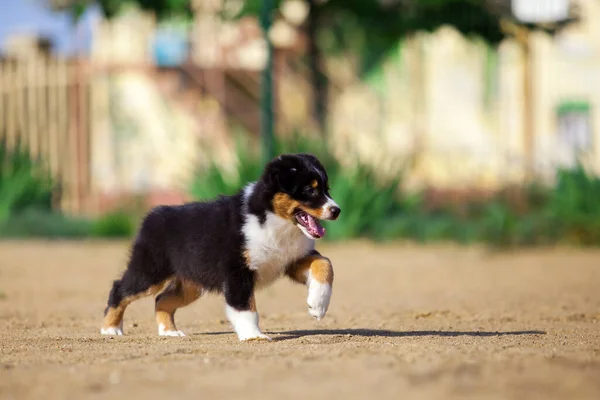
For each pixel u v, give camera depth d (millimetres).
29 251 17859
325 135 22188
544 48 26016
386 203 20062
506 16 21125
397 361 5871
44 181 23438
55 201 24062
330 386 5145
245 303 7672
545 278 13547
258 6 20719
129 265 8406
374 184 20031
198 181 19594
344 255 16797
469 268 14898
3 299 11555
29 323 9398
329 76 27766
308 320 9570
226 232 7730
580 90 26031
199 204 8188
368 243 18875
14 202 22625
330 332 8422
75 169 24703
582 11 25109
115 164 24922
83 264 15594
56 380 5469
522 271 14477
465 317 9727
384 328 8828
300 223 7641
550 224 18750
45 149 25203
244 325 7625
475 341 7363
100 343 7426
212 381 5332
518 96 26031
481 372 5441
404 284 12977
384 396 4902
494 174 25578
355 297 11625
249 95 26297
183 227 8047
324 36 27656
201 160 23656
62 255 17078
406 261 15883
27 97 25594
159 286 8305
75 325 9273
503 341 7395
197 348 6777
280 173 7586
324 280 7535
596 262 15625
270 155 18891
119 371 5695
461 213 21266
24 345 7348
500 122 26297
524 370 5516
